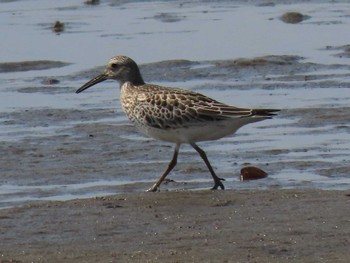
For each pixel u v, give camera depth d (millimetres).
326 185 14883
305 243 11992
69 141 17562
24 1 31172
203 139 14859
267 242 12039
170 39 25703
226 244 12023
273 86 21422
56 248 12078
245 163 16234
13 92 21281
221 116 14422
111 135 17859
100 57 23969
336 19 27938
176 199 13844
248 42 25328
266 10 29688
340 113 18969
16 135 18016
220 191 14195
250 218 12922
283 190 14164
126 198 13961
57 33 26500
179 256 11648
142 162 16344
